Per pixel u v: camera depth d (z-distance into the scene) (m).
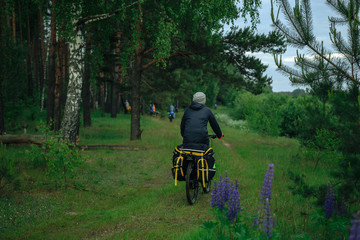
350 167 2.89
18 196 5.29
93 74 12.13
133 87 13.73
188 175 5.18
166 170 8.34
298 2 3.37
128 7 9.98
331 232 3.28
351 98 2.97
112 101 28.36
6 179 5.39
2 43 14.70
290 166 8.23
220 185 3.59
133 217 4.62
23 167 7.35
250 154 11.04
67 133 8.84
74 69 8.88
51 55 13.23
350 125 2.89
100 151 10.88
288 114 16.56
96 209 5.09
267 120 17.20
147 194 5.97
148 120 27.30
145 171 8.16
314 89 3.34
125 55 12.32
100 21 11.01
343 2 3.16
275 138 16.67
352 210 3.39
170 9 10.36
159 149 11.66
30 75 27.61
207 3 10.23
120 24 11.52
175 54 13.30
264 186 2.68
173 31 10.47
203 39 12.42
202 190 6.21
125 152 10.88
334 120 3.06
